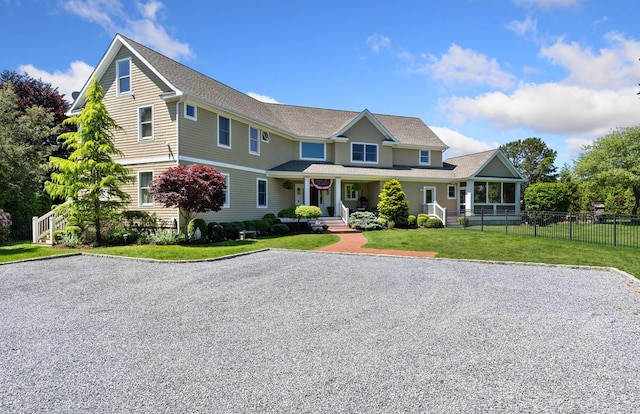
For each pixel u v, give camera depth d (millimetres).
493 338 4508
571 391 3223
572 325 5008
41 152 19797
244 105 20000
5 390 3258
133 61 15750
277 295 6574
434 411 2891
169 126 14867
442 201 25875
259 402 3027
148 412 2883
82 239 13617
